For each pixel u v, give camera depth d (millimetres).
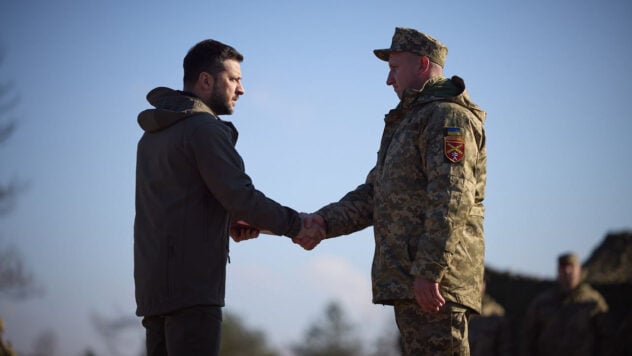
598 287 15945
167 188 4824
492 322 11469
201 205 4805
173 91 5055
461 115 4781
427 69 5109
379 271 4824
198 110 4918
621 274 16219
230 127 5066
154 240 4793
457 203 4625
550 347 11102
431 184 4680
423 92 4938
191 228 4754
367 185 5723
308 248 5418
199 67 5090
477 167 4910
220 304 4785
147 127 4973
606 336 10812
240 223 5574
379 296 4789
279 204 5062
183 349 4660
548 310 11219
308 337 57625
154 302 4727
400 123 4965
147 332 5008
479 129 4855
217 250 4812
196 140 4777
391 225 4828
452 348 4672
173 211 4773
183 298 4668
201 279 4719
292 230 5074
